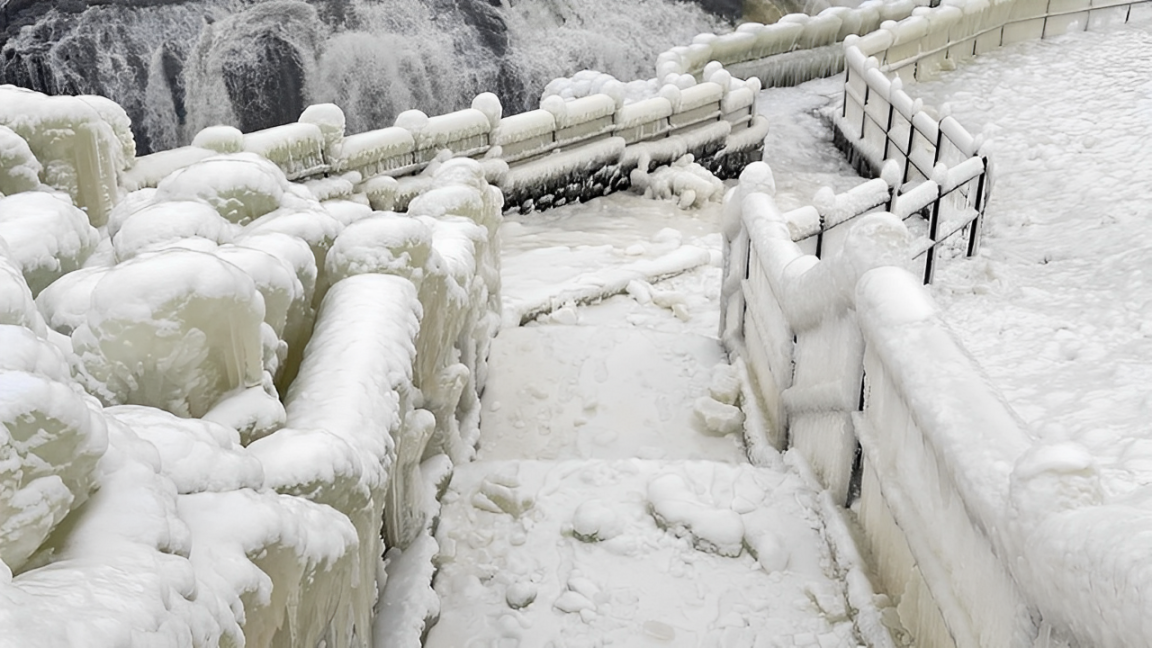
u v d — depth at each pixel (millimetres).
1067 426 5801
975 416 2795
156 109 24953
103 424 1823
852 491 4133
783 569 3896
